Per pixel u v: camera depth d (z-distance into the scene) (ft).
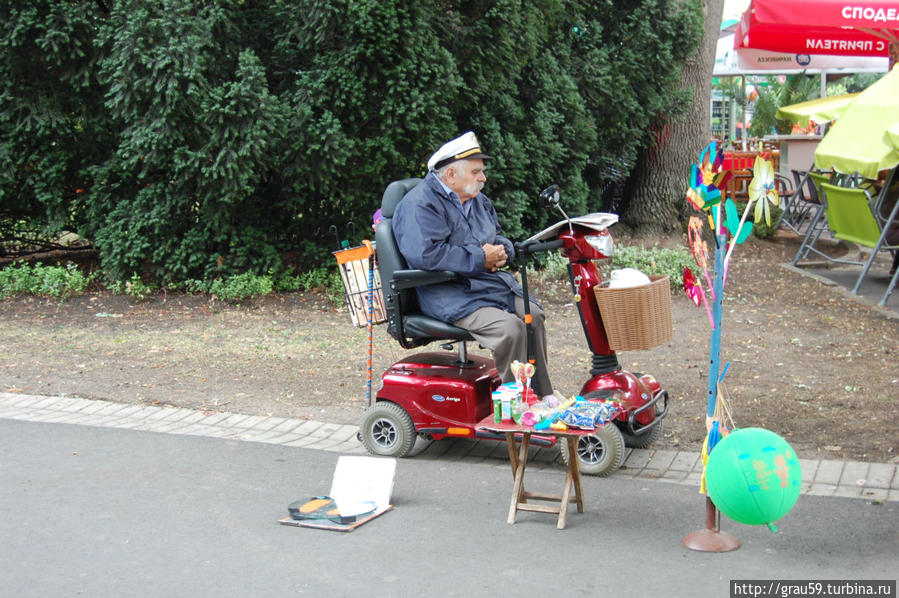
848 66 53.21
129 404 21.56
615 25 41.78
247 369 24.52
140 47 29.84
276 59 33.55
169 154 31.55
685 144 44.16
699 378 22.67
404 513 14.67
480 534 13.71
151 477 16.52
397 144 33.37
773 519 12.11
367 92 32.19
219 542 13.51
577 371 23.63
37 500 15.28
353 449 18.29
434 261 16.37
